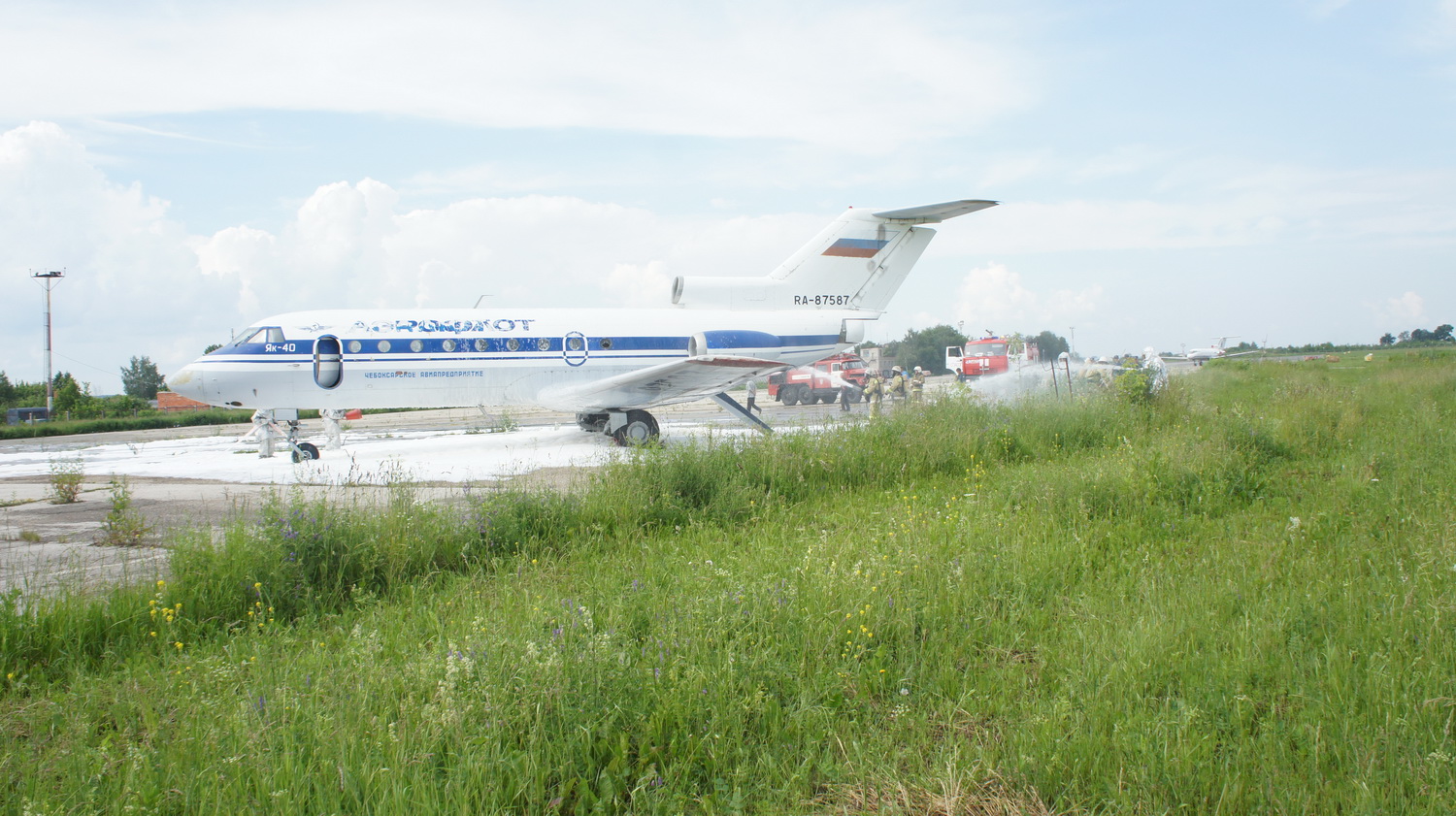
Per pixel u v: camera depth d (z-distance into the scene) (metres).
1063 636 4.50
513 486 8.36
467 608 5.28
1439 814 2.81
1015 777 3.12
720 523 8.09
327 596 5.93
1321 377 24.30
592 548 7.05
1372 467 8.70
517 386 16.58
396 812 2.82
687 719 3.48
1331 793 2.92
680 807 2.99
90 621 5.04
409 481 9.00
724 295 18.03
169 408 46.91
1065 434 12.57
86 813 3.02
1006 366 45.84
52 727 3.81
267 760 3.21
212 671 4.21
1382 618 4.38
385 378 15.84
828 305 18.75
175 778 3.17
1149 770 3.06
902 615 4.63
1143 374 15.47
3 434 30.86
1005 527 6.77
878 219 18.81
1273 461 9.75
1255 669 3.90
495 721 3.32
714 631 4.30
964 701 3.76
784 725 3.58
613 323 17.20
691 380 15.71
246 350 15.40
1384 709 3.44
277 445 18.94
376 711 3.66
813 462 9.91
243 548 6.08
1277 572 5.35
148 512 9.85
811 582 5.15
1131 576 5.42
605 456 14.09
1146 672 3.88
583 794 3.05
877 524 7.54
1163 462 8.66
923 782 3.12
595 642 3.89
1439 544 5.49
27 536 8.48
